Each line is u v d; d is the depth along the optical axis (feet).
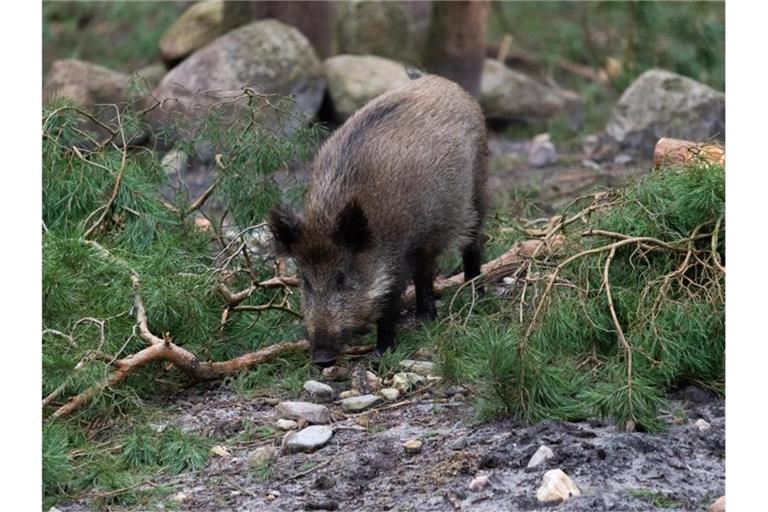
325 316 36.09
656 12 78.69
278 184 45.78
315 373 37.40
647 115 66.28
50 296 35.78
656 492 26.73
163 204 44.21
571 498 26.45
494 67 76.18
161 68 75.66
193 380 37.70
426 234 39.09
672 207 36.27
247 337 39.58
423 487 28.30
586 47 88.89
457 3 68.80
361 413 33.99
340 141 38.86
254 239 43.80
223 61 67.97
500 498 26.99
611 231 36.94
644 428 30.50
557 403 31.53
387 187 37.76
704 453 29.22
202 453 31.94
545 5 96.37
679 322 33.24
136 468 31.96
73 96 67.51
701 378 33.58
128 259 40.40
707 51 78.23
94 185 42.60
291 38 69.36
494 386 31.55
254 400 35.99
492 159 67.82
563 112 75.66
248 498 29.25
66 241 37.99
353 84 69.82
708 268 34.99
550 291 34.32
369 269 36.70
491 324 36.19
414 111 40.14
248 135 44.32
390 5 78.69
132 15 92.79
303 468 30.50
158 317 37.60
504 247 45.37
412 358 38.27
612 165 64.85
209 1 76.59
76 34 91.56
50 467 30.30
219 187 44.60
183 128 48.96
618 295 34.94
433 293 40.88
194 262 42.04
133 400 34.47
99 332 36.22
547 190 60.08
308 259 36.32
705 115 65.57
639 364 32.89
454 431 31.63
